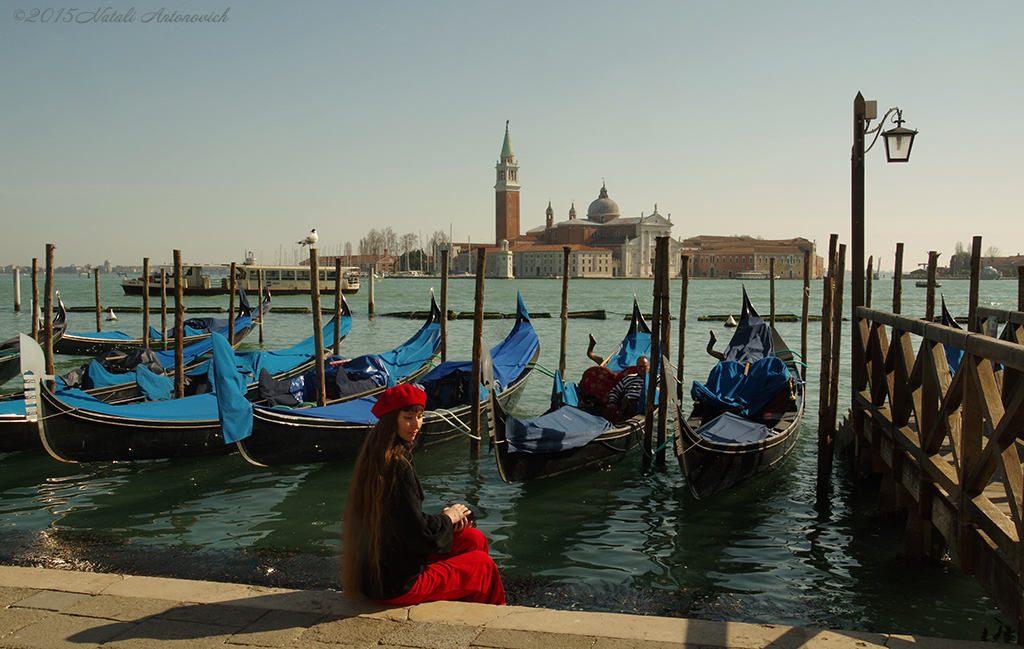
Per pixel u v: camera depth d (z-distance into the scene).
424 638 3.44
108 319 38.25
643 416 11.15
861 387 9.34
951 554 6.88
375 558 3.75
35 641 3.42
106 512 8.31
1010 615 4.11
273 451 9.77
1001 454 4.01
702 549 7.25
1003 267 149.88
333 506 8.57
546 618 3.63
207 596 3.89
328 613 3.70
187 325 26.41
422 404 3.85
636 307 16.66
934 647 3.36
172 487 9.27
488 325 36.06
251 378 15.09
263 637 3.46
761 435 9.53
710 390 11.42
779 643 3.38
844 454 10.90
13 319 36.03
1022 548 3.74
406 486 3.74
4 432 10.29
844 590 6.26
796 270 161.12
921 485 5.86
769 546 7.34
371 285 41.69
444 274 15.80
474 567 4.05
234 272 23.89
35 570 4.24
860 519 8.16
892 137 8.87
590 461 9.97
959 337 4.65
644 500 8.85
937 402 5.65
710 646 3.36
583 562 6.91
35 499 8.75
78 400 9.78
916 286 113.56
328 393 12.83
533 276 151.25
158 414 10.16
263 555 6.86
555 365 21.38
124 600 3.85
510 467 9.00
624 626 3.54
